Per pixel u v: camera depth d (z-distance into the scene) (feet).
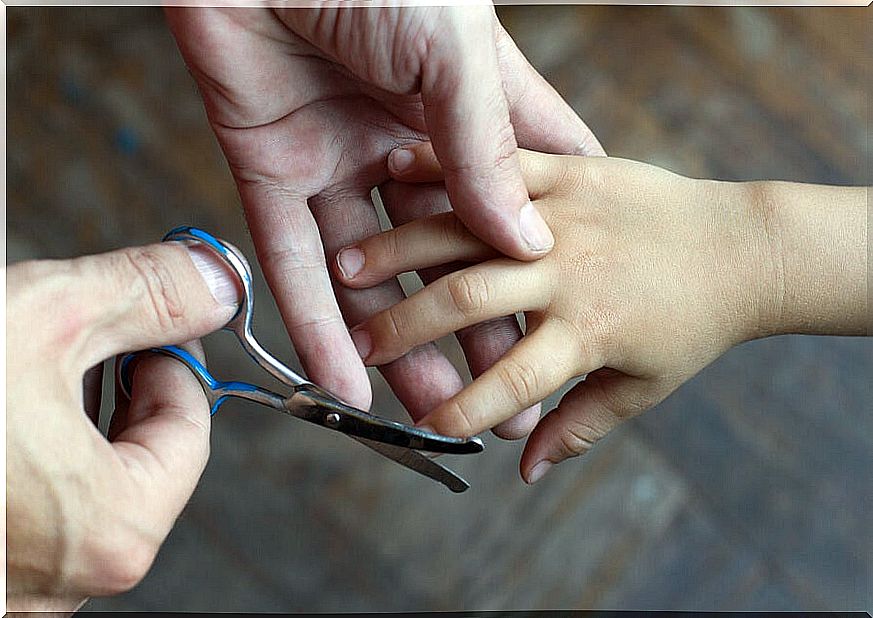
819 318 1.52
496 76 1.34
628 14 2.37
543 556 2.01
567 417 1.55
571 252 1.47
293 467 2.04
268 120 1.47
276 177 1.50
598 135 2.27
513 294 1.45
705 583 2.01
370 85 1.46
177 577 1.99
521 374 1.43
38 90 2.26
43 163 2.20
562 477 2.05
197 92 2.27
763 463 2.08
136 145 2.22
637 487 2.06
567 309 1.46
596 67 2.33
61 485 1.20
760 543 2.04
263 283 2.12
